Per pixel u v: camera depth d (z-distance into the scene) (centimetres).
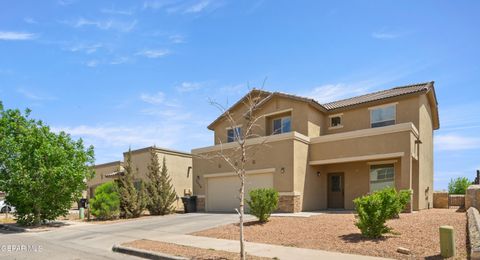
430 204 2202
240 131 2498
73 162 2011
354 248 999
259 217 1564
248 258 926
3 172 1980
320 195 2175
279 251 1014
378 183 2006
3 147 1970
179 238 1316
